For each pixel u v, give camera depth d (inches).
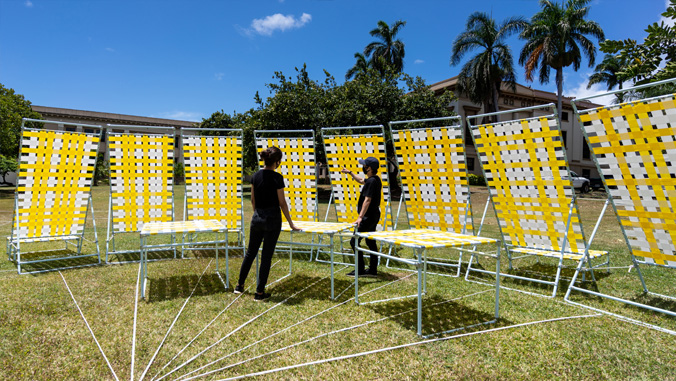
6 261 217.2
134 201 243.4
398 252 252.8
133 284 173.3
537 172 177.0
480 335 119.2
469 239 129.6
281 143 262.5
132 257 236.1
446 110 836.6
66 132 224.5
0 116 928.3
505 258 238.8
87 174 232.8
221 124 1317.7
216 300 152.8
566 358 104.4
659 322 130.0
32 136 214.7
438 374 96.0
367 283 179.6
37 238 216.5
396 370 97.6
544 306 146.9
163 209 249.9
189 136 253.9
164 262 221.1
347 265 217.3
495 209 199.2
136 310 139.7
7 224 394.6
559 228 175.3
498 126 187.6
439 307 145.5
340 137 255.1
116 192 239.6
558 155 168.1
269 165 159.2
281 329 124.0
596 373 96.8
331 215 492.7
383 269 209.6
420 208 225.5
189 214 250.8
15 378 93.0
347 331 122.1
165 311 139.6
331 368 98.3
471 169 1259.8
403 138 228.5
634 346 111.7
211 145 257.6
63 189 225.3
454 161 206.4
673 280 182.9
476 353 107.0
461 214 206.2
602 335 119.2
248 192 1080.2
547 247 182.1
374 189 188.9
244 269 160.7
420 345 111.8
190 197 251.6
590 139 153.6
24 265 208.1
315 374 95.4
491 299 155.3
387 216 246.5
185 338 116.7
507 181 190.5
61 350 108.2
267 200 155.0
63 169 224.7
